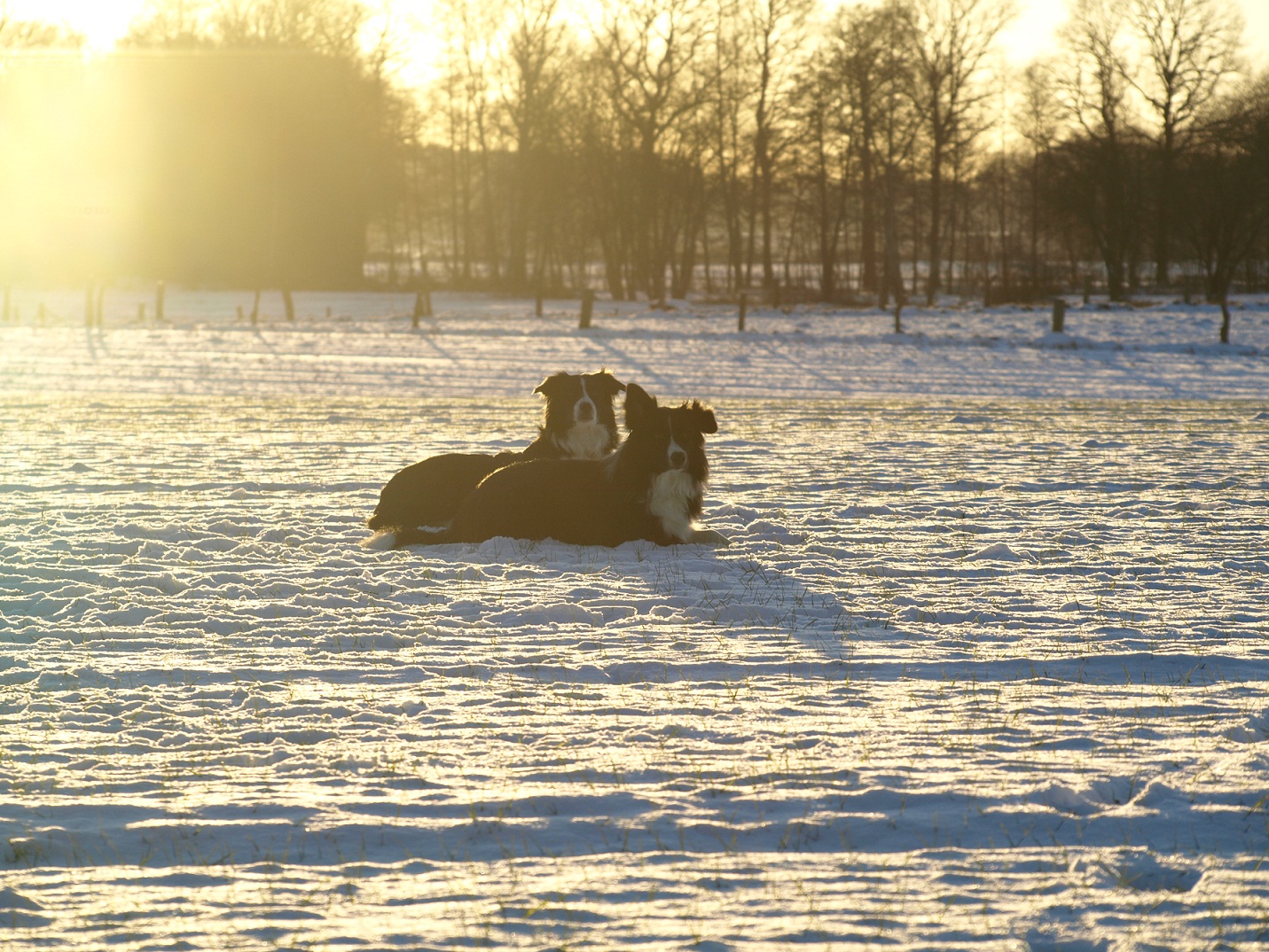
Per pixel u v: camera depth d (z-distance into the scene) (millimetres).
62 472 14562
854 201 80562
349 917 3807
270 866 4191
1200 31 72188
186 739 5547
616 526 10469
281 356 34906
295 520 11617
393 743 5465
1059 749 5312
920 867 4141
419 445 17266
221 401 23922
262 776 5062
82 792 4902
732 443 17391
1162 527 11227
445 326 48156
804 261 102188
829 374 30766
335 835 4453
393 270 88062
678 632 7520
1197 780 4867
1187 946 3521
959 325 49062
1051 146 75250
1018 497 12891
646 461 10406
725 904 3869
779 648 7129
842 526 11344
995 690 6258
